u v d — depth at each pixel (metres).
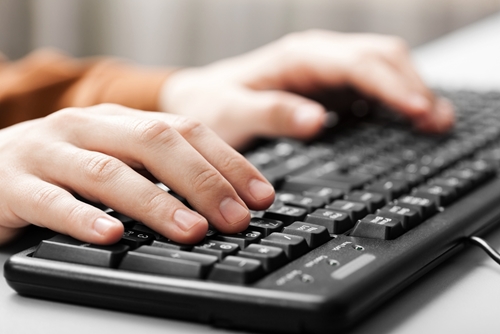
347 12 1.46
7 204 0.35
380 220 0.35
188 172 0.34
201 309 0.27
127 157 0.37
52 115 0.40
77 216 0.32
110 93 0.74
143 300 0.28
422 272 0.32
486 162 0.51
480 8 1.39
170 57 1.58
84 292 0.29
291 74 0.76
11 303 0.29
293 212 0.37
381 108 0.72
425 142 0.59
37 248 0.31
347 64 0.71
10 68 0.79
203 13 1.55
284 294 0.26
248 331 0.26
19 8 1.54
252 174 0.37
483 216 0.40
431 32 1.42
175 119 0.40
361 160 0.53
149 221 0.33
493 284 0.32
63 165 0.36
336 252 0.32
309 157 0.55
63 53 1.58
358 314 0.27
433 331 0.27
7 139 0.40
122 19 1.59
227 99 0.69
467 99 0.74
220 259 0.30
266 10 1.50
